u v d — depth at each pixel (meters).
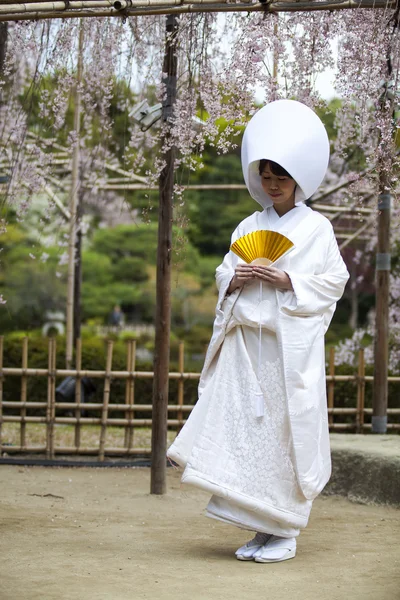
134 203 16.88
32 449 7.49
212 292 19.84
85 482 6.34
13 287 17.73
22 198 7.98
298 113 4.04
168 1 4.62
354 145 8.06
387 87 4.94
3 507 5.11
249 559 3.87
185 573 3.58
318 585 3.41
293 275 3.91
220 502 3.94
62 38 6.16
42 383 10.02
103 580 3.41
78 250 10.39
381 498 5.60
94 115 8.38
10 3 4.67
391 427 7.56
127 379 7.52
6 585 3.27
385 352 6.99
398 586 3.40
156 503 5.55
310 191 4.07
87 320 19.64
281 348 3.88
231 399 3.98
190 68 5.49
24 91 7.40
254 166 4.18
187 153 5.68
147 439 8.80
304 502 3.92
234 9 4.61
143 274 19.83
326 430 4.04
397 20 4.75
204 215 19.58
